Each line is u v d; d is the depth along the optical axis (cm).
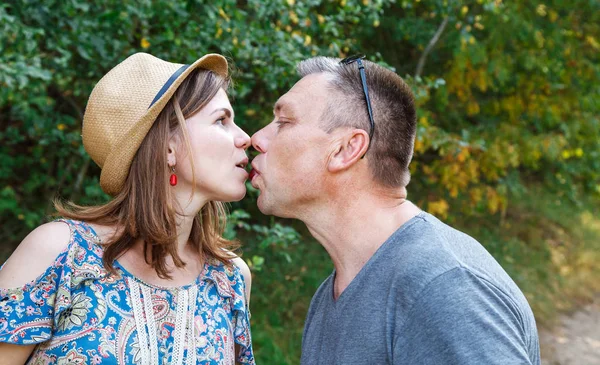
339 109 151
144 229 160
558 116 723
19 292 150
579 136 793
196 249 178
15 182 512
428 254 135
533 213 861
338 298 148
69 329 151
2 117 483
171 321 161
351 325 141
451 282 129
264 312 512
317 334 154
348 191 152
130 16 327
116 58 337
